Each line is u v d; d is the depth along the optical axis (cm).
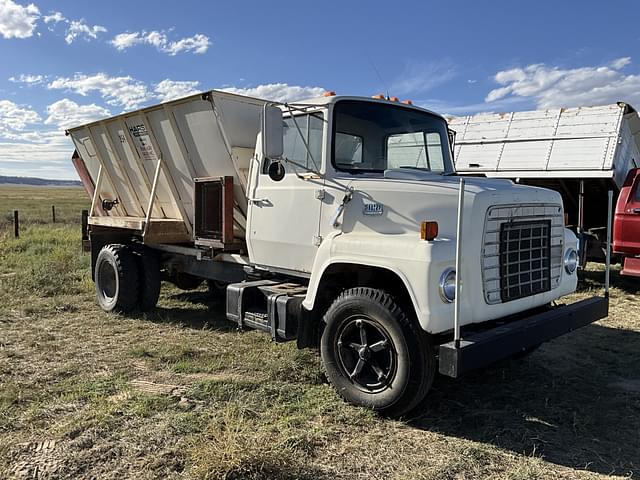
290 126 483
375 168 475
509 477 309
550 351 557
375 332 394
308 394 423
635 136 988
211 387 430
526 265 410
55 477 299
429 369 368
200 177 597
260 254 516
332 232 441
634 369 503
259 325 471
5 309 709
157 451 327
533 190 423
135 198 746
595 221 1030
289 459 316
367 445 345
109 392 422
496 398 431
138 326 641
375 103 482
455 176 489
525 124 1014
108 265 716
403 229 402
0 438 343
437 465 320
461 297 364
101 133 739
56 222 2531
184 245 694
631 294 835
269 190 500
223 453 305
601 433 370
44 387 432
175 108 587
